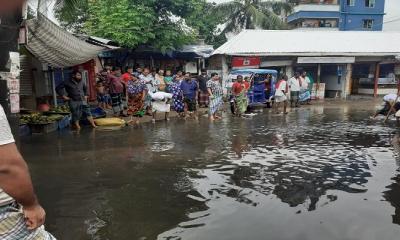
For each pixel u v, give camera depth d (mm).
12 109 4547
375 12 39125
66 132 10023
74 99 10344
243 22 29453
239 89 13953
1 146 1538
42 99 12836
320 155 7480
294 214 4531
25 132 9594
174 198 5051
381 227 4184
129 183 5688
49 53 10406
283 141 8961
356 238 3920
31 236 1785
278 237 3924
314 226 4199
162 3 21156
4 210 1697
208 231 4059
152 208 4699
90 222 4281
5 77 4457
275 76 16906
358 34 24734
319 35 23844
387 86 23672
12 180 1572
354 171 6359
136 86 12227
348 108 16875
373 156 7410
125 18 19609
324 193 5277
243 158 7246
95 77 15977
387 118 12617
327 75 23469
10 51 4457
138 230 4078
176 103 13078
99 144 8492
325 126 11414
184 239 3867
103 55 21859
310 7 38062
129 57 23438
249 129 10789
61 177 5969
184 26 22391
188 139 9172
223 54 20641
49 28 9648
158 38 21219
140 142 8766
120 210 4633
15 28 4414
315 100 21359
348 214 4539
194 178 5949
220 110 15875
